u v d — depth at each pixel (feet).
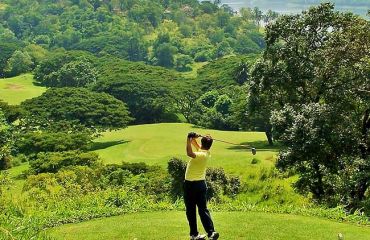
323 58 96.94
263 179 98.58
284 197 90.84
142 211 49.73
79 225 43.01
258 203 90.74
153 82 382.63
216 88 404.57
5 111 261.03
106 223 42.98
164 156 232.53
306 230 40.16
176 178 103.96
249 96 128.67
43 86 488.44
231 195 94.58
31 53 608.19
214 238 32.53
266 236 37.88
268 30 106.52
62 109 293.64
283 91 110.01
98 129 288.71
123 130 312.09
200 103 364.99
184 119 377.30
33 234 35.27
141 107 364.17
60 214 47.26
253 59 416.46
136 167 152.15
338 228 41.55
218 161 178.40
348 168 83.10
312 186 87.61
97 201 54.54
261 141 249.55
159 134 291.17
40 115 287.48
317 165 84.74
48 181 108.17
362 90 85.30
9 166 224.12
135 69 452.35
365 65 87.15
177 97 371.15
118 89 366.43
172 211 49.60
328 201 82.02
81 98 302.86
